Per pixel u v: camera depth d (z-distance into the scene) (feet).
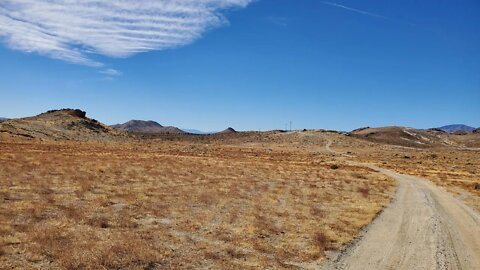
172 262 51.11
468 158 450.30
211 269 49.52
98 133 481.87
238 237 65.77
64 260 47.21
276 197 115.55
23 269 45.14
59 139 389.60
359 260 56.75
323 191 136.36
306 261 55.26
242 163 242.37
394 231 76.54
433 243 67.72
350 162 337.11
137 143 466.70
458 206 116.78
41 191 97.50
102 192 103.30
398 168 288.92
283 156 369.71
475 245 68.95
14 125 388.57
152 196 102.12
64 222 67.87
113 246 53.72
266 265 52.39
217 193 113.09
